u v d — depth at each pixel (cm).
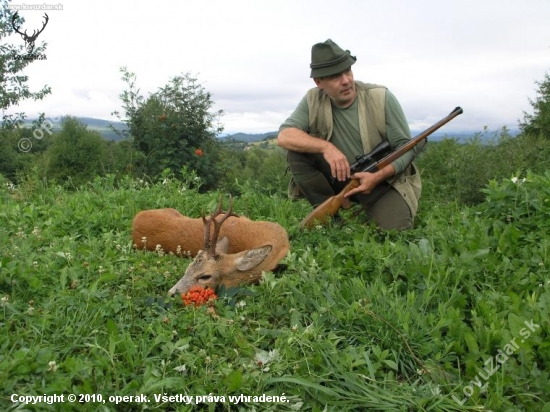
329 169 692
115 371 331
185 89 1382
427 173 1027
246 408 328
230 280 477
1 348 346
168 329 388
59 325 386
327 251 531
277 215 684
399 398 341
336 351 371
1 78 1694
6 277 431
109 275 452
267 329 400
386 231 621
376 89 662
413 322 414
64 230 608
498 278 484
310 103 679
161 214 583
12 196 790
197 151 1293
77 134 1409
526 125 1816
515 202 616
